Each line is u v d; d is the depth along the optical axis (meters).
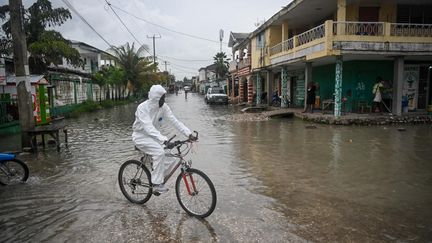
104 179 6.48
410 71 18.02
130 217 4.60
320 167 7.26
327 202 5.12
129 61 41.53
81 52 35.06
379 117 14.66
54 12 18.88
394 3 17.11
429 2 17.03
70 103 25.41
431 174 6.65
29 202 5.25
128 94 44.50
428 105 17.48
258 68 26.00
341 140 10.66
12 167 6.51
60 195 5.56
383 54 14.95
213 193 4.41
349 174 6.70
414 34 16.41
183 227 4.26
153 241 3.90
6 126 12.78
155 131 4.48
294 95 25.44
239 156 8.45
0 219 4.61
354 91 17.86
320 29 16.27
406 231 4.12
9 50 17.27
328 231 4.12
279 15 20.25
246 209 4.84
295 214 4.65
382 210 4.79
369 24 16.28
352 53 14.62
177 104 35.12
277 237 3.97
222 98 33.12
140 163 5.05
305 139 10.95
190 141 4.70
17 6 9.41
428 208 4.87
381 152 8.73
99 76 32.50
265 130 13.30
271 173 6.80
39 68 19.66
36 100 14.57
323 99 20.55
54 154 9.03
